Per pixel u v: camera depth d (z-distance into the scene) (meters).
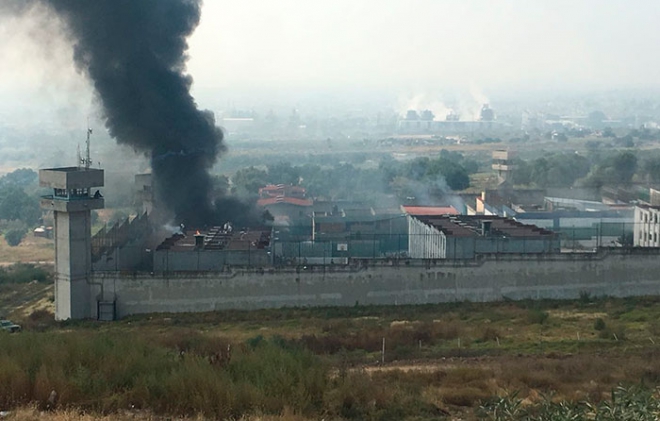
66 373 29.42
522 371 37.78
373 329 55.28
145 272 64.19
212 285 64.75
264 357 32.75
